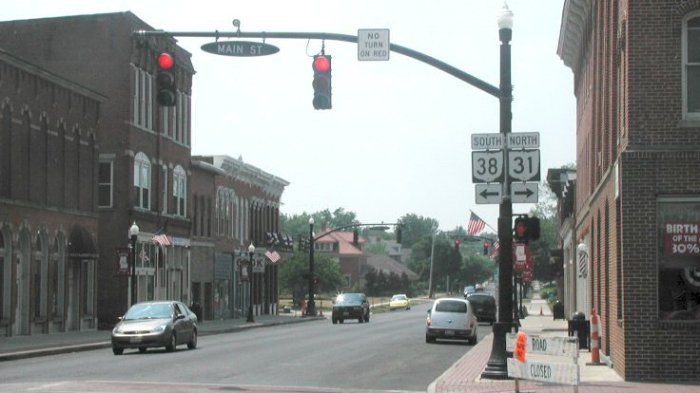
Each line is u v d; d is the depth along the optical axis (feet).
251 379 72.18
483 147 68.18
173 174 191.01
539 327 161.79
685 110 68.49
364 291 485.97
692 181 67.97
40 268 138.00
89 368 81.46
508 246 69.05
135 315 106.32
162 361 90.02
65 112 144.36
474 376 74.13
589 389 62.85
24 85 131.75
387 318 237.25
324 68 64.44
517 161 67.87
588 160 123.03
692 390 61.67
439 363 90.74
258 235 257.34
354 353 103.45
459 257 577.02
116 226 166.91
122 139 167.63
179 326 106.83
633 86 68.80
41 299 138.51
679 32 68.39
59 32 169.78
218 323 196.54
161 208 183.83
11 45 170.81
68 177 145.59
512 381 68.54
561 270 232.32
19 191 130.41
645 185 68.44
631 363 68.18
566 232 200.95
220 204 224.12
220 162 225.56
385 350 109.29
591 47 115.55
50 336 133.69
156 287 180.34
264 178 258.37
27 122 132.98
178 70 195.31
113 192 167.32
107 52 168.66
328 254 497.87
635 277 68.39
